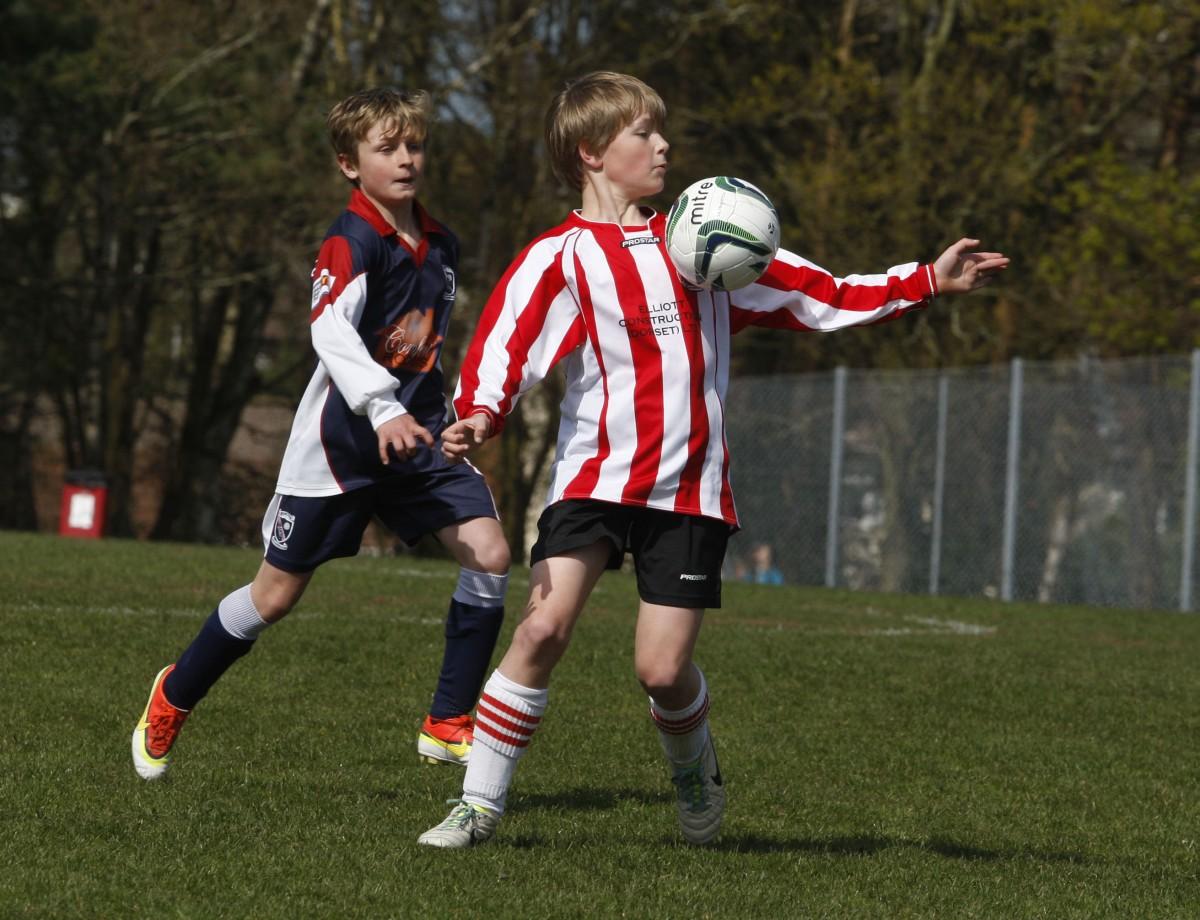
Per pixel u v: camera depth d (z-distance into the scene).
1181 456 46.53
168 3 68.56
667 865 11.55
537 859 11.45
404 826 12.39
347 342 12.66
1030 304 66.50
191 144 70.56
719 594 11.80
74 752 14.88
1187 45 66.00
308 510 13.57
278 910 9.79
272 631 23.80
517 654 11.66
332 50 72.69
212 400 86.88
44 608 25.19
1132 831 14.59
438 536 14.43
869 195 66.50
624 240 11.66
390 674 20.86
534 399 81.94
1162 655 29.92
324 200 67.19
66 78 63.41
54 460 113.12
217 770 14.48
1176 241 62.69
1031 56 69.69
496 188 73.12
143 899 9.94
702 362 11.61
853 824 14.05
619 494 11.38
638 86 11.95
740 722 19.30
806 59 75.38
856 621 34.22
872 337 69.69
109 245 73.94
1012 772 17.16
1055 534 49.09
